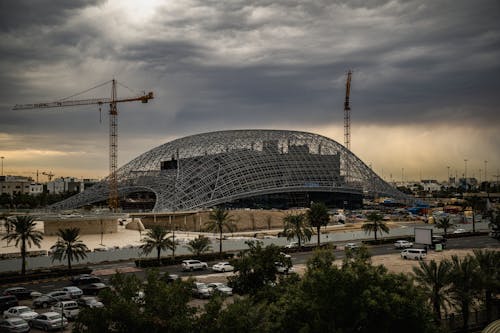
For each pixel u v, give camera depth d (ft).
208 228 361.92
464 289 177.58
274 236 455.63
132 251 342.44
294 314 131.03
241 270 182.50
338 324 127.24
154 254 345.72
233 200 637.71
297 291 137.39
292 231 374.02
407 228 491.31
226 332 116.67
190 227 529.04
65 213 532.32
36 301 214.69
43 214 510.17
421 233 380.99
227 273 286.66
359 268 135.13
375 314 127.13
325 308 128.77
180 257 331.16
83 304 202.18
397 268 289.94
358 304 126.31
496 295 215.10
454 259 193.16
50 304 216.95
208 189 622.95
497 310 200.44
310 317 129.80
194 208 584.81
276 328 130.41
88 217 467.93
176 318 118.42
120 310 117.70
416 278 178.19
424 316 132.67
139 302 128.88
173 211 553.23
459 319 185.88
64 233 287.48
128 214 508.12
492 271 192.95
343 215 640.17
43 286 257.75
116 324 119.03
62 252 284.61
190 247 349.41
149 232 334.44
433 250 375.66
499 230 355.15
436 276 175.52
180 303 123.65
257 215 568.82
